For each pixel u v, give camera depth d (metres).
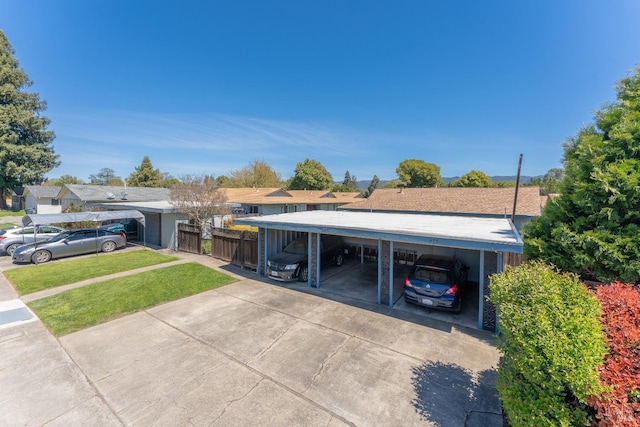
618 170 6.50
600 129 7.63
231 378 4.86
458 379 4.87
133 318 7.23
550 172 34.06
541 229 8.05
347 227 8.36
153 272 11.42
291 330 6.64
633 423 2.60
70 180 65.88
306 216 12.30
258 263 11.18
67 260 13.65
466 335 6.47
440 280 7.60
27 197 37.44
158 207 16.89
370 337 6.33
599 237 6.64
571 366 2.87
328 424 3.88
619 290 4.07
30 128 37.19
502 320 3.67
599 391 2.80
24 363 5.24
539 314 3.29
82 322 6.96
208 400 4.32
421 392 4.54
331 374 4.99
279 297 8.80
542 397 3.06
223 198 18.53
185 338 6.23
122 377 4.86
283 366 5.22
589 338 3.04
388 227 8.33
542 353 3.11
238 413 4.06
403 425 3.87
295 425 3.86
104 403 4.23
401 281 10.48
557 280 3.86
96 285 9.78
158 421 3.90
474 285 10.54
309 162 59.25
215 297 8.79
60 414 4.00
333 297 8.84
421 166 57.22
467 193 19.62
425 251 12.22
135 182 55.38
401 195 21.97
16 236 15.00
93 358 5.43
